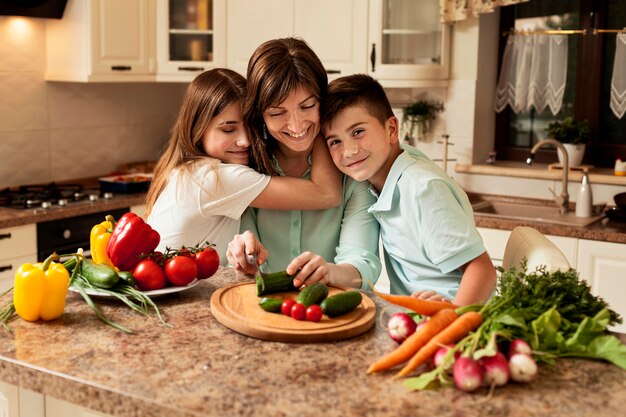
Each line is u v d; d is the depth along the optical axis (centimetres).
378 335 164
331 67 427
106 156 478
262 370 145
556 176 407
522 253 213
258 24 440
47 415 172
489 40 437
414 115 437
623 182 394
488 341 140
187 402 131
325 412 128
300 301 169
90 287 184
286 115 203
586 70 427
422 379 137
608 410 128
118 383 139
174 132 237
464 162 436
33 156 435
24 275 170
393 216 211
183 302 186
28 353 154
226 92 225
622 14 413
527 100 438
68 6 418
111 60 424
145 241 193
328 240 231
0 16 409
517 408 129
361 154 204
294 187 221
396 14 415
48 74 433
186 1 446
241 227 235
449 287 207
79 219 385
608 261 351
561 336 146
